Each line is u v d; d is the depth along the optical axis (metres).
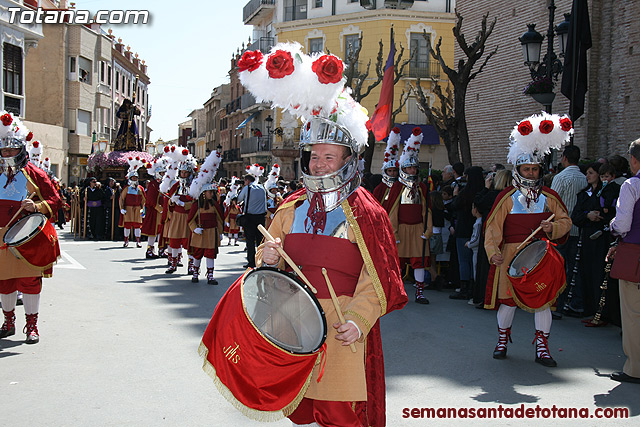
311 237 3.39
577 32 11.80
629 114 13.91
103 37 46.47
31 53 41.16
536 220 6.42
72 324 7.93
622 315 5.91
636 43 13.73
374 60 35.75
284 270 3.47
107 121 49.53
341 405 3.21
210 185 11.52
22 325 7.81
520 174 6.45
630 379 5.84
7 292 7.13
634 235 5.70
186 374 5.93
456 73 16.48
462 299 10.14
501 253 6.57
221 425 4.70
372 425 3.43
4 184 6.99
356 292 3.28
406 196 9.89
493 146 18.75
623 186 5.73
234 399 3.13
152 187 15.56
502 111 18.31
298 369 3.08
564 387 5.68
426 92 35.47
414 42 35.72
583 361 6.54
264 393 3.09
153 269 13.51
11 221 6.95
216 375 3.20
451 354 6.73
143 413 4.91
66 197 27.81
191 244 11.51
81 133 44.28
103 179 24.08
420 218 9.87
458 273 10.81
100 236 21.25
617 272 5.78
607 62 14.48
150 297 9.97
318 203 3.38
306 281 3.29
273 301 3.25
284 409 3.10
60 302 9.38
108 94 48.25
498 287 6.57
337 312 3.18
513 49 17.80
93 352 6.64
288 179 27.70
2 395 5.27
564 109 15.79
